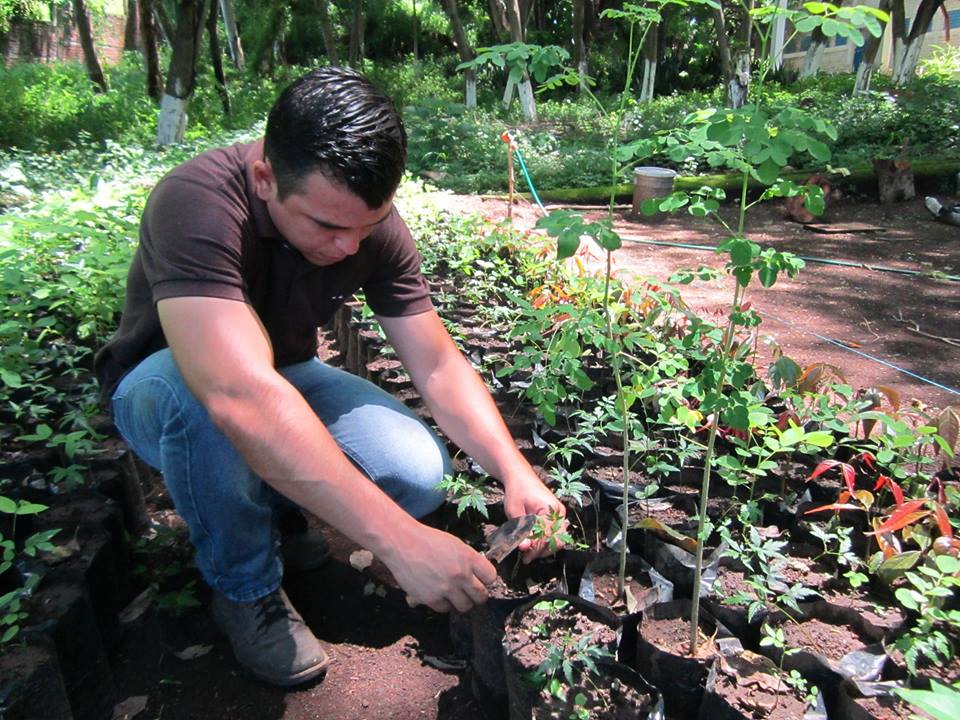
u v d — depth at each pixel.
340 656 2.19
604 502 2.45
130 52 25.22
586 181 10.82
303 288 2.00
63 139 13.06
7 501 1.89
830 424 2.34
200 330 1.66
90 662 1.92
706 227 8.98
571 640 1.76
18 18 22.64
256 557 2.02
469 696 2.04
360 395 2.22
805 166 10.98
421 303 2.18
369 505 1.61
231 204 1.75
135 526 2.63
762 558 2.00
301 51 28.73
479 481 2.22
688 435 2.75
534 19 26.41
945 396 3.92
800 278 6.55
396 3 28.84
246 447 1.60
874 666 1.74
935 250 7.71
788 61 24.28
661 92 25.22
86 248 4.27
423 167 12.29
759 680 1.74
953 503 2.18
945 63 20.66
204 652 2.20
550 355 1.96
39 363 3.30
